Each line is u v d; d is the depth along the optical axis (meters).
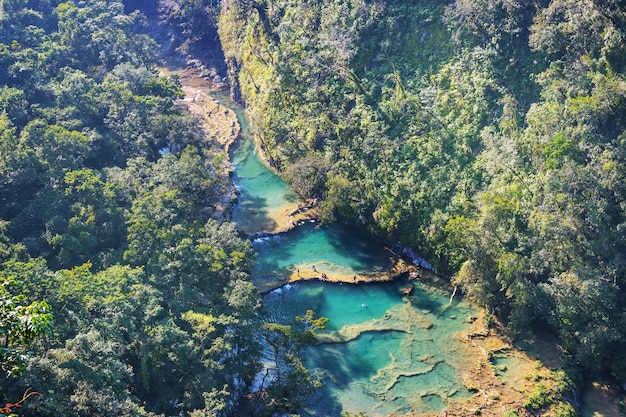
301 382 69.38
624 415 69.56
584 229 77.75
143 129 115.56
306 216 110.00
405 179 98.94
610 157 77.94
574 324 75.44
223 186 117.12
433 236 93.25
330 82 115.56
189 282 76.81
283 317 86.44
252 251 88.06
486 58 100.75
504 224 83.44
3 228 79.94
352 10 117.19
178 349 65.06
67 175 88.88
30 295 60.25
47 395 49.69
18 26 134.00
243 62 147.75
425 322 85.44
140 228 80.50
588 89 85.88
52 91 115.88
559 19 93.75
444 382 75.00
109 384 56.00
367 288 92.69
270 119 123.50
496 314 85.19
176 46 181.25
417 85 107.69
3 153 88.62
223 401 62.91
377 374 76.44
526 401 69.94
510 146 89.94
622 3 84.62
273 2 135.88
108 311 64.75
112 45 143.38
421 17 110.50
